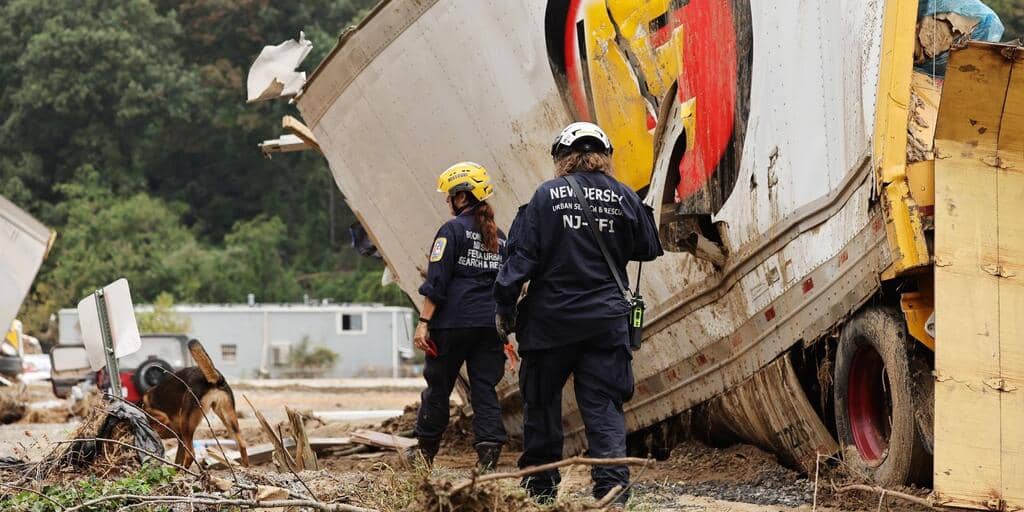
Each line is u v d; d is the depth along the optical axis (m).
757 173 26.09
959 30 26.09
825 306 24.61
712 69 26.94
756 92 26.00
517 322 21.98
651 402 30.39
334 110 36.50
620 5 28.86
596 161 21.81
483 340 28.69
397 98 34.25
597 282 21.34
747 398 27.47
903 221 21.61
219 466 31.31
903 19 22.25
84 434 27.55
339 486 24.06
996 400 20.34
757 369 26.92
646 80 28.44
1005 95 20.88
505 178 32.09
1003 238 20.98
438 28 32.62
